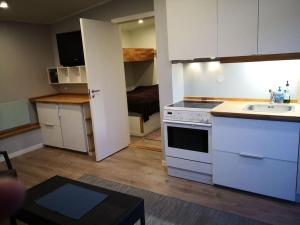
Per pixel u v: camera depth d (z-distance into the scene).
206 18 2.52
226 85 2.96
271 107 2.60
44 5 3.51
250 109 2.67
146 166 3.38
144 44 6.79
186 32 2.67
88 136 3.85
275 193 2.33
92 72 3.40
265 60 2.39
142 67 6.62
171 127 2.81
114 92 3.81
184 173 2.92
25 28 4.14
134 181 2.98
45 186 2.03
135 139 4.53
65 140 4.09
